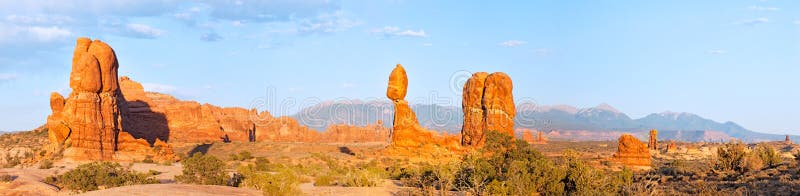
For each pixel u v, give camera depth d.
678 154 119.38
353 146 123.75
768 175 45.50
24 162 82.81
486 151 56.25
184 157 98.56
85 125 84.12
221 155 107.00
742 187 39.00
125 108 103.38
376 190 41.09
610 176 40.25
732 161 52.31
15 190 50.19
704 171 53.31
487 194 36.31
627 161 79.88
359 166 77.25
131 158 88.00
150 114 126.56
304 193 38.66
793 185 37.06
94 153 83.81
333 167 68.31
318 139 159.62
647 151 80.44
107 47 89.31
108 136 86.56
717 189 40.09
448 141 85.12
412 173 50.81
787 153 120.88
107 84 87.81
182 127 130.62
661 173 55.72
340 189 41.69
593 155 108.50
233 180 50.88
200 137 131.50
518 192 37.12
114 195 31.58
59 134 83.94
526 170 40.12
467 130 90.38
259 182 40.81
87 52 87.62
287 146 115.50
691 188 40.69
